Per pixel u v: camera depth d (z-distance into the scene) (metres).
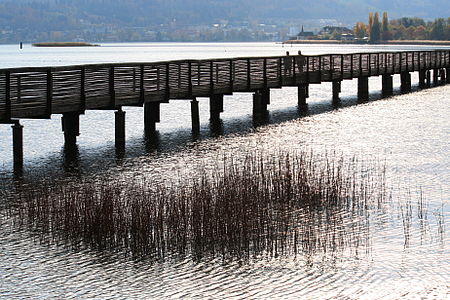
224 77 34.38
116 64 28.00
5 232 17.44
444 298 13.64
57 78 25.52
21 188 22.06
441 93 52.72
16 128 25.08
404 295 13.79
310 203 19.98
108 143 30.61
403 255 15.94
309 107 43.81
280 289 14.12
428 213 19.30
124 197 19.84
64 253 16.06
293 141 30.61
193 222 17.09
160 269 15.16
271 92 57.75
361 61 47.94
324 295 13.80
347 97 50.53
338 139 31.23
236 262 15.50
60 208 18.47
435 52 60.72
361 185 21.17
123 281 14.54
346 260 15.60
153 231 16.88
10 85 23.98
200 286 14.28
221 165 25.14
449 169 25.05
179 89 31.31
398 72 53.31
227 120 37.78
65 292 14.02
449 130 34.16
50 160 26.72
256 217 18.06
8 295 13.87
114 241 16.72
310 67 45.41
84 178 23.41
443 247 16.45
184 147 29.06
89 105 26.84
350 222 18.42
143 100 29.34
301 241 16.84
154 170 24.53
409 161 26.42
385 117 38.75
